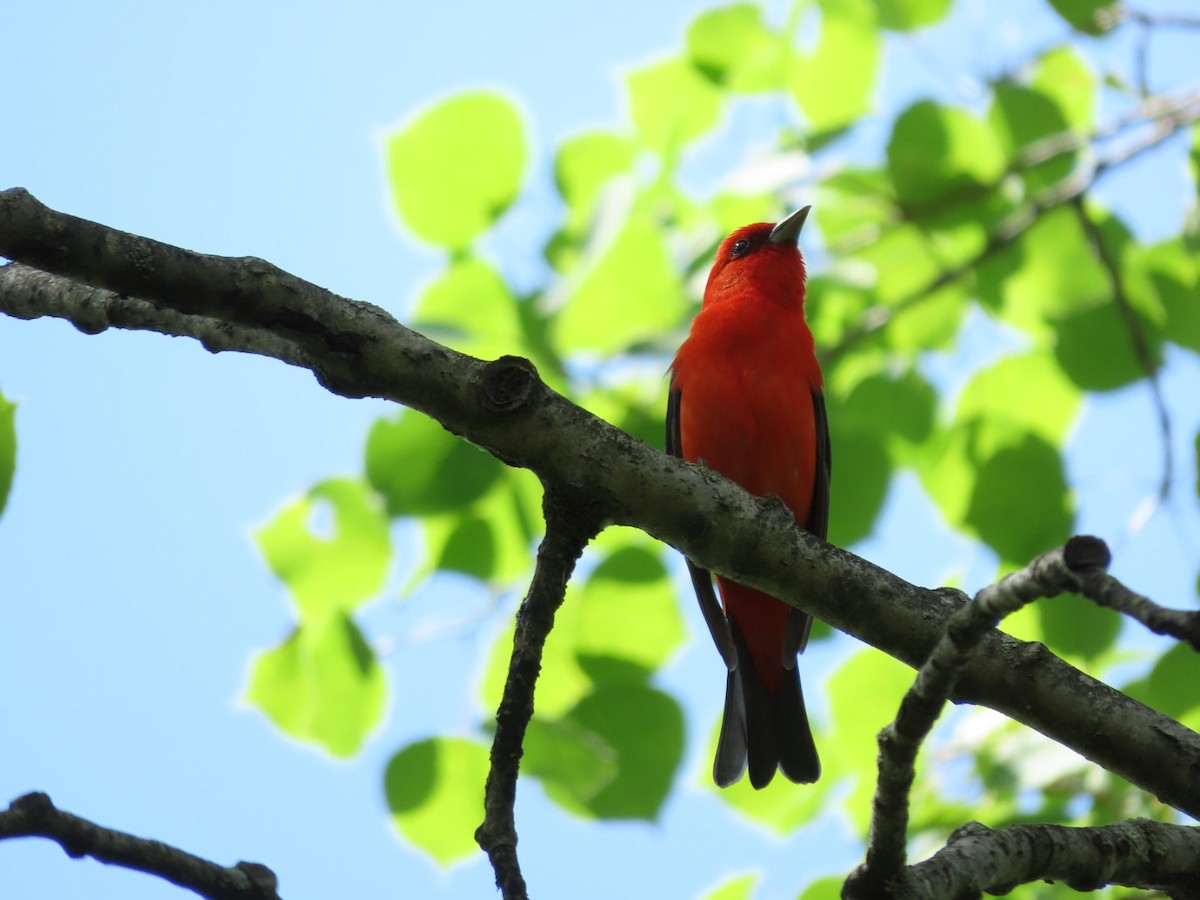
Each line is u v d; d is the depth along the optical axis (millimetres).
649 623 10055
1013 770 9547
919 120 11359
